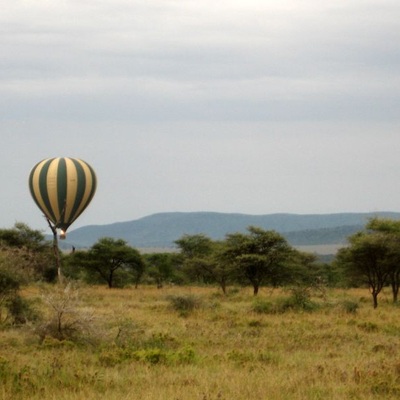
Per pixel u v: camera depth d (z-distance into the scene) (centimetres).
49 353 2556
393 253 5100
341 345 2955
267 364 2412
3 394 1862
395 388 1867
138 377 2095
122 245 9250
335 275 8969
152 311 4588
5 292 3669
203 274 7569
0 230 8744
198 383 1984
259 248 6762
